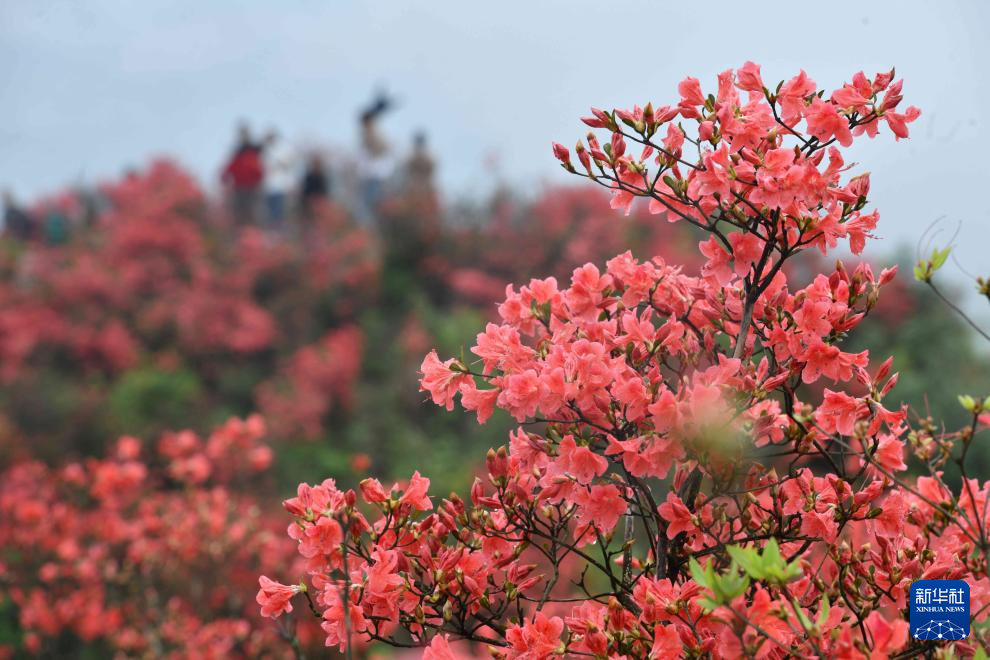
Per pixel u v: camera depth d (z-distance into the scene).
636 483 2.45
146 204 20.81
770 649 2.06
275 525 7.64
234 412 15.23
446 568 2.48
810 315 2.35
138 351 17.16
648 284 2.55
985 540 2.18
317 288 17.94
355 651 5.39
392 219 18.84
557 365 2.35
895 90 2.27
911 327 12.44
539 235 18.66
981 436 10.02
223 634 6.62
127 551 7.90
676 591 2.29
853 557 2.42
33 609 7.49
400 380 14.62
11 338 16.80
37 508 8.06
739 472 2.30
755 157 2.26
